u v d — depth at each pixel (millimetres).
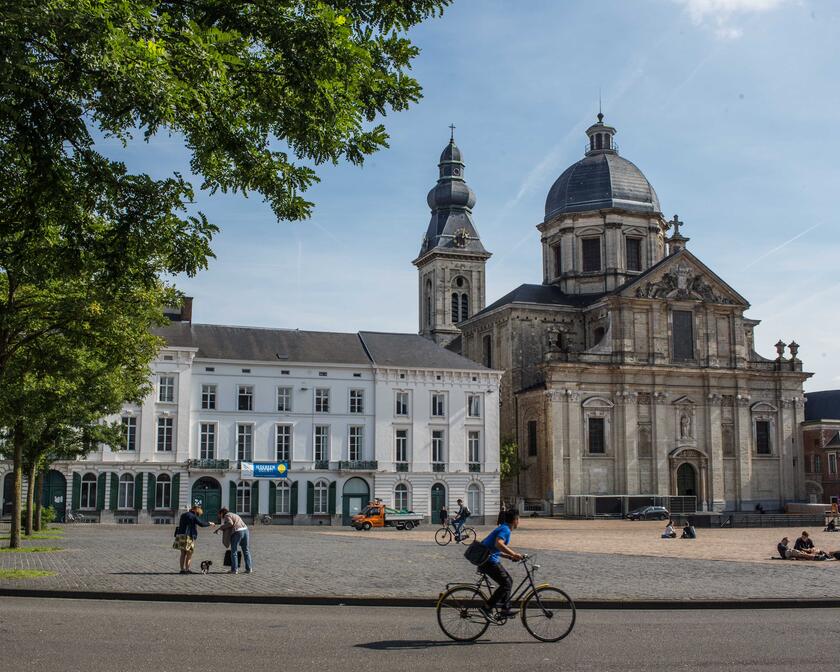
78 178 16172
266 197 16969
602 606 21344
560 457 90125
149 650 14594
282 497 75688
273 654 14430
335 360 78312
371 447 78562
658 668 13688
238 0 14773
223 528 27969
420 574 28031
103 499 70812
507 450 91750
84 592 22484
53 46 13578
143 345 36938
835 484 97562
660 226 106188
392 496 78375
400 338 83938
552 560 35312
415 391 80312
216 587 23672
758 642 16000
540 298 102062
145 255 17250
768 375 98062
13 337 26688
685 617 19672
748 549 43125
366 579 26328
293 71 14883
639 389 93188
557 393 90938
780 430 97938
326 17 14742
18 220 16609
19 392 34094
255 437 75500
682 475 94125
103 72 13570
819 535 58125
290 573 28000
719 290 97375
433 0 16562
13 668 13117
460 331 121062
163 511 72125
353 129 16281
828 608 21750
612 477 91625
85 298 25891
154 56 13656
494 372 82562
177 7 14977
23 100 14227
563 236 104750
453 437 80812
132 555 34875
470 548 16469
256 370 76250
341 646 15273
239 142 16016
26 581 24516
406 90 16422
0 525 61656
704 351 95938
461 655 14703
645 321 94500
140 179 16734
